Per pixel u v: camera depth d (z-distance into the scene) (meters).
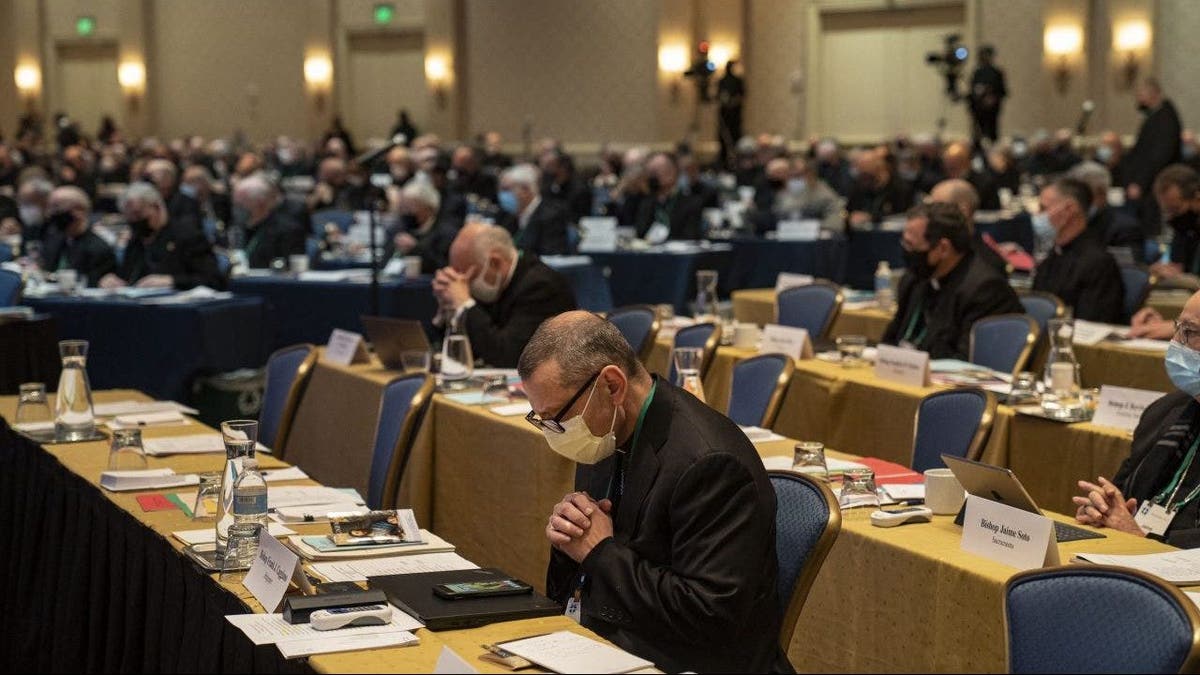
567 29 22.05
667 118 21.25
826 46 20.89
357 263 11.09
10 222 12.51
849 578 3.51
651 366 6.98
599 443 2.85
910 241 6.21
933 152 16.67
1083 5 18.52
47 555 4.32
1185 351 3.62
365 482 5.79
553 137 22.31
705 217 13.73
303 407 6.41
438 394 5.55
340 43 25.14
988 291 6.14
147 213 9.49
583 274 10.62
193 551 3.21
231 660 2.83
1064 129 18.80
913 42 20.33
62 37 27.64
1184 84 18.14
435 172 13.48
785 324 7.19
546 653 2.40
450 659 2.24
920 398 5.25
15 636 4.60
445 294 6.22
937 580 3.22
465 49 23.06
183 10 26.31
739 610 2.67
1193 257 8.37
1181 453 3.72
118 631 3.70
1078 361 6.30
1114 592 2.28
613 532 2.87
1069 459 4.71
